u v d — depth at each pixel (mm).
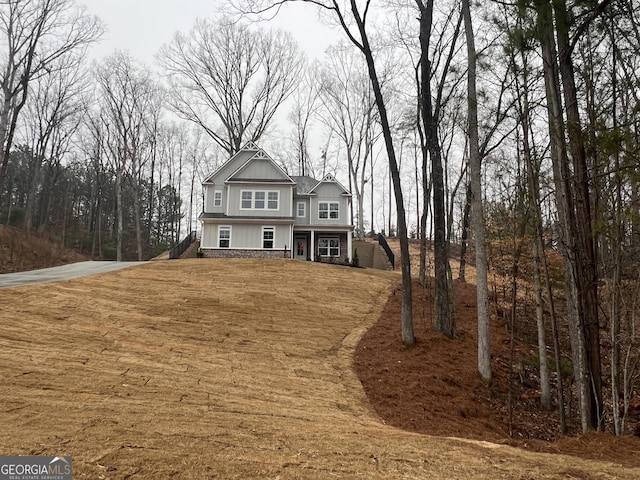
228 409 5949
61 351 7512
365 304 13859
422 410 7094
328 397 7227
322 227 26953
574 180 6512
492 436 6438
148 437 4480
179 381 6902
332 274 17516
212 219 24609
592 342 6379
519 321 12758
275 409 6258
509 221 9555
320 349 9703
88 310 10180
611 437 5648
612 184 6215
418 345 10055
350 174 37562
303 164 42531
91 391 5969
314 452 4402
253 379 7535
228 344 9273
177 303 11617
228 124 35469
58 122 32344
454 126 12938
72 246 35406
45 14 23844
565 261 7223
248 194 25781
